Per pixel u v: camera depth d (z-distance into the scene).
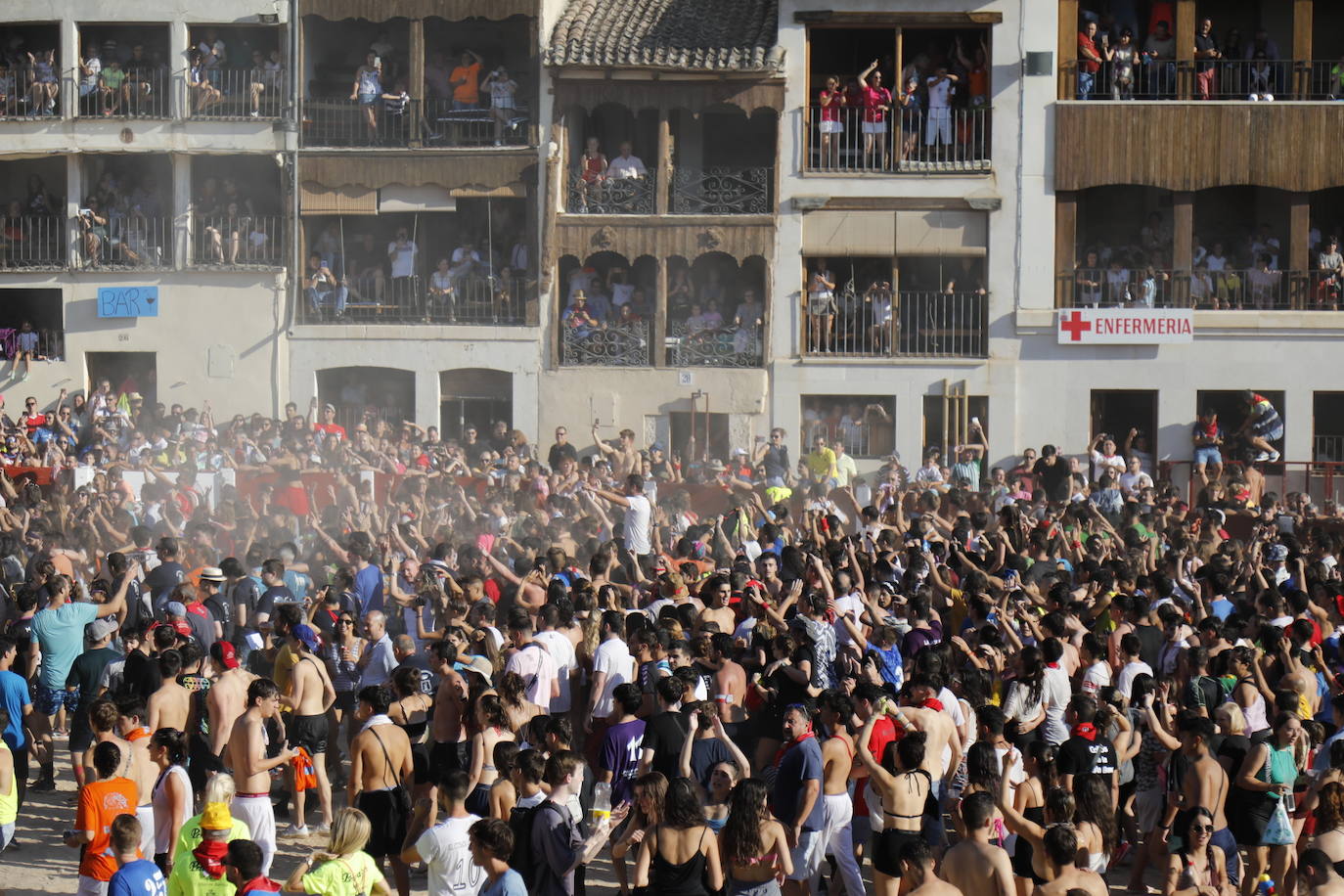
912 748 18.58
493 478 42.00
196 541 31.58
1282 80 50.50
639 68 49.31
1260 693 22.20
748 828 16.91
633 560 28.27
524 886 16.23
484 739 18.95
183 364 52.09
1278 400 49.53
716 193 50.62
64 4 51.41
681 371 50.59
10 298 53.53
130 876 15.94
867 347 50.84
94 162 53.12
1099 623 25.64
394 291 52.16
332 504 41.81
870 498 42.31
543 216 50.69
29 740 24.45
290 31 51.12
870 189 49.91
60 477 40.75
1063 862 16.25
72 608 25.00
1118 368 49.66
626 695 19.95
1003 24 49.41
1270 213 51.72
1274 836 19.92
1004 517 31.06
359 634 26.05
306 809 24.77
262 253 52.22
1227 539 34.75
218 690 21.34
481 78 52.50
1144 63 50.06
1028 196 49.69
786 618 24.81
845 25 49.56
